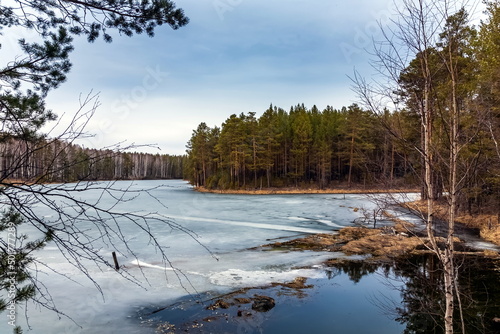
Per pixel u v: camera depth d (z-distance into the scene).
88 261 12.18
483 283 8.99
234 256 13.54
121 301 8.77
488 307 7.65
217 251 14.37
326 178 59.22
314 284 10.12
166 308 8.41
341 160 60.03
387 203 4.29
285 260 12.94
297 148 57.31
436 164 4.07
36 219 2.42
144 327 7.38
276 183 58.12
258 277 10.85
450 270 3.85
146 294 9.28
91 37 3.42
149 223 20.64
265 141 55.22
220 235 17.98
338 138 56.25
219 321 7.69
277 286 9.98
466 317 7.25
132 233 17.64
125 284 10.02
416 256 13.02
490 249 13.04
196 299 8.97
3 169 2.27
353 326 7.34
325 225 21.48
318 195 46.72
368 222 20.88
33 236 10.60
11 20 3.10
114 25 3.40
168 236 17.33
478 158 3.90
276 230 19.66
